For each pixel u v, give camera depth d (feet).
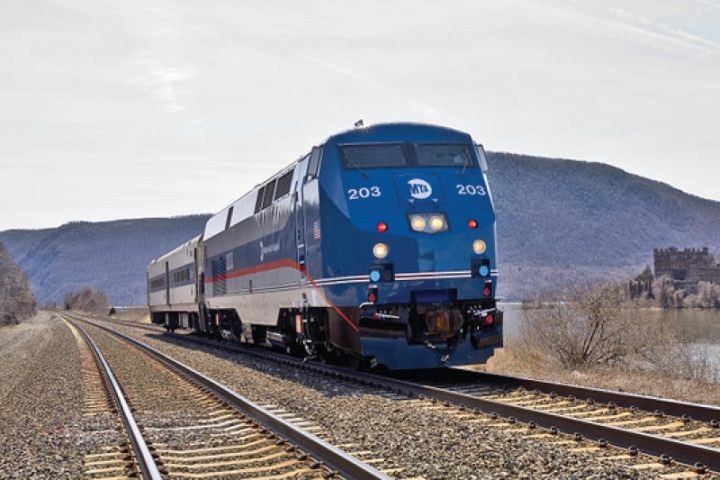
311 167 54.29
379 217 49.16
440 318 47.70
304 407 41.01
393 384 46.09
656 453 26.16
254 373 61.41
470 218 50.16
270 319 70.03
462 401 38.63
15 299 405.80
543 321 77.36
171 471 27.73
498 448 27.86
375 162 51.57
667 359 72.43
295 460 28.17
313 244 54.39
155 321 189.06
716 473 23.48
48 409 50.29
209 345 102.73
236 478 26.37
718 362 70.33
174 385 57.62
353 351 50.47
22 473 29.27
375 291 48.32
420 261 48.57
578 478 23.35
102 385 62.23
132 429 35.12
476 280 49.49
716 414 30.89
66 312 576.20
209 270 102.99
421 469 25.55
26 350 140.87
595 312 75.25
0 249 444.14
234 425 37.93
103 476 28.02
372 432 32.65
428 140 53.06
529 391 42.52
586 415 34.63
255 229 74.08
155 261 175.52
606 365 74.23
